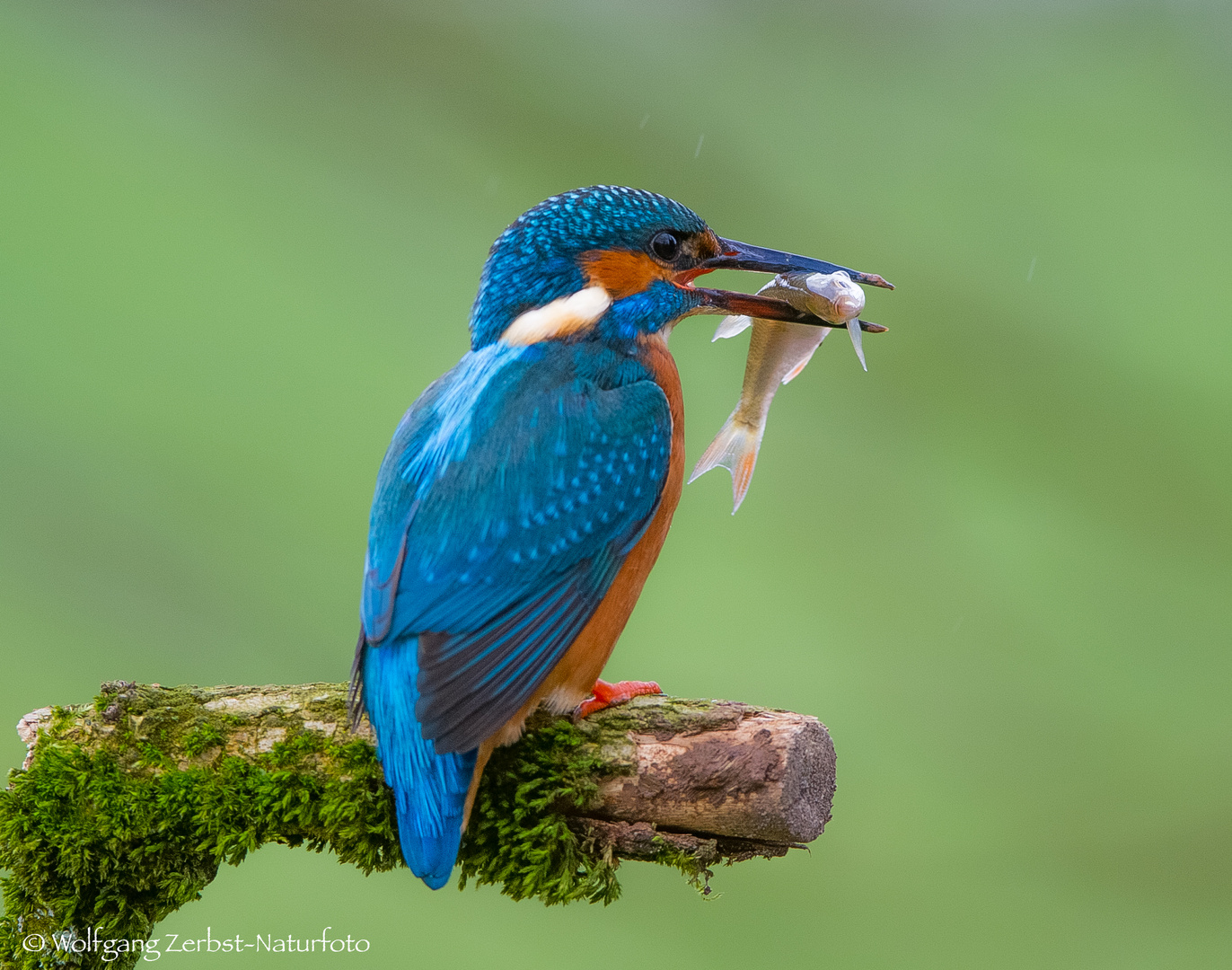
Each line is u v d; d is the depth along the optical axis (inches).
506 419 263.1
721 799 235.0
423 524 251.4
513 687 240.5
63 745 238.8
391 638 240.2
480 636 245.4
